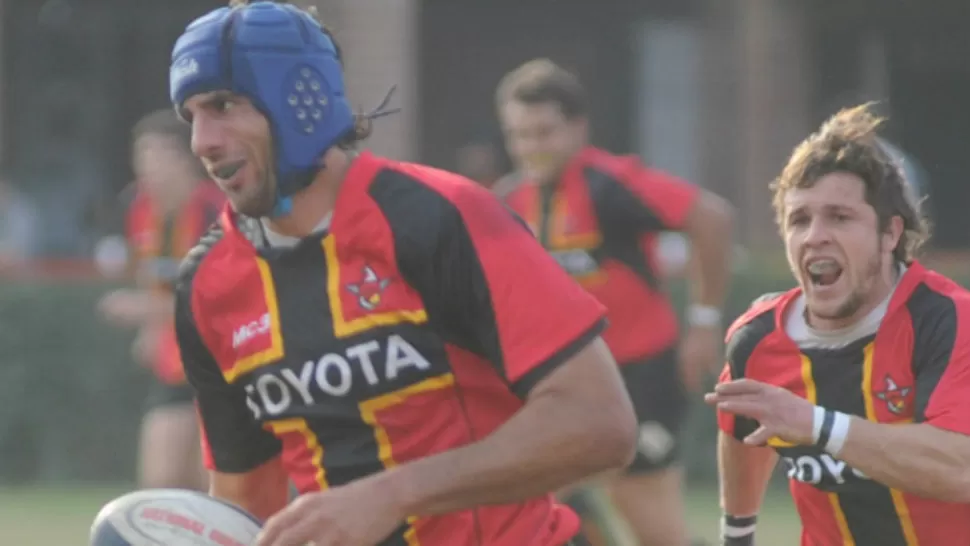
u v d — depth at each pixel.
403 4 58.03
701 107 62.66
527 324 12.23
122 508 13.36
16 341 47.44
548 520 13.30
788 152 60.66
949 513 14.53
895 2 61.56
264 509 14.69
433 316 12.61
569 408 12.12
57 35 64.62
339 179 12.82
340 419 12.86
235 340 13.19
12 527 37.44
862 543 15.06
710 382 44.44
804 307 14.98
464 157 47.81
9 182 63.94
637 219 26.69
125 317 30.89
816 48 62.38
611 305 26.67
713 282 27.89
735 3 61.41
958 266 47.22
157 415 30.03
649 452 26.11
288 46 12.41
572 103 26.70
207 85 12.33
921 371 14.24
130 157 65.12
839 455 13.55
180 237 30.53
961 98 63.66
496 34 65.94
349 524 11.88
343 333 12.69
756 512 16.17
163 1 65.06
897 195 14.34
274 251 12.94
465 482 12.04
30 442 47.78
